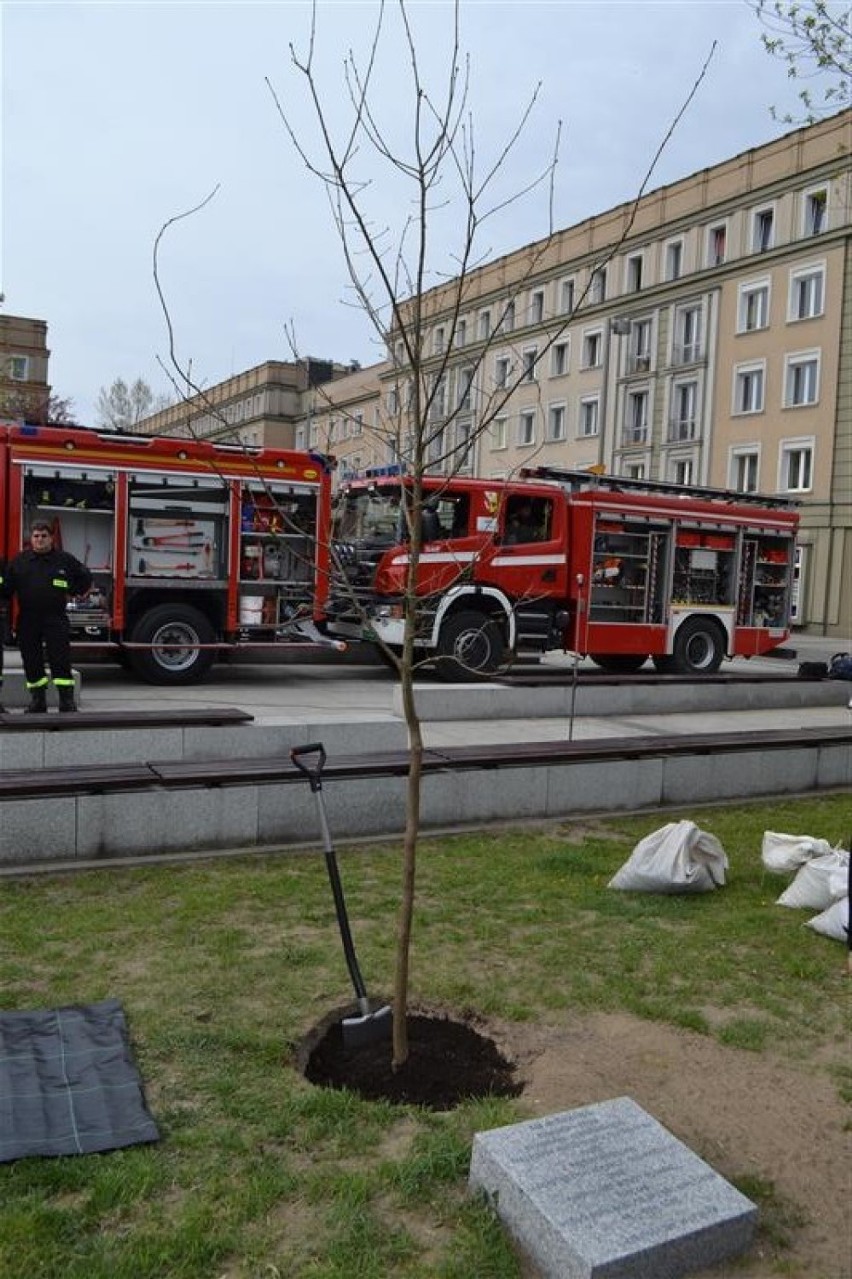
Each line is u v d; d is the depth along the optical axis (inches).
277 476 562.9
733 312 1610.5
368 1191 125.0
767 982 195.6
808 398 1503.4
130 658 562.6
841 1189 129.5
